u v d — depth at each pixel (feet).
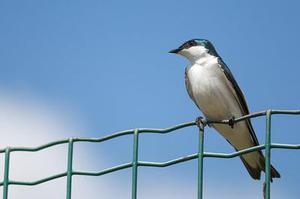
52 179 25.36
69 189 25.18
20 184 25.76
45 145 25.82
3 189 25.76
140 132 25.25
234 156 24.03
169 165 24.52
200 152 24.47
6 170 25.88
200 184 24.12
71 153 25.48
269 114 23.93
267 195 23.00
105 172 24.99
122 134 25.22
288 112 23.80
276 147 23.40
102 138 25.36
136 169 24.72
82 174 25.13
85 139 25.48
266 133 23.67
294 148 23.21
